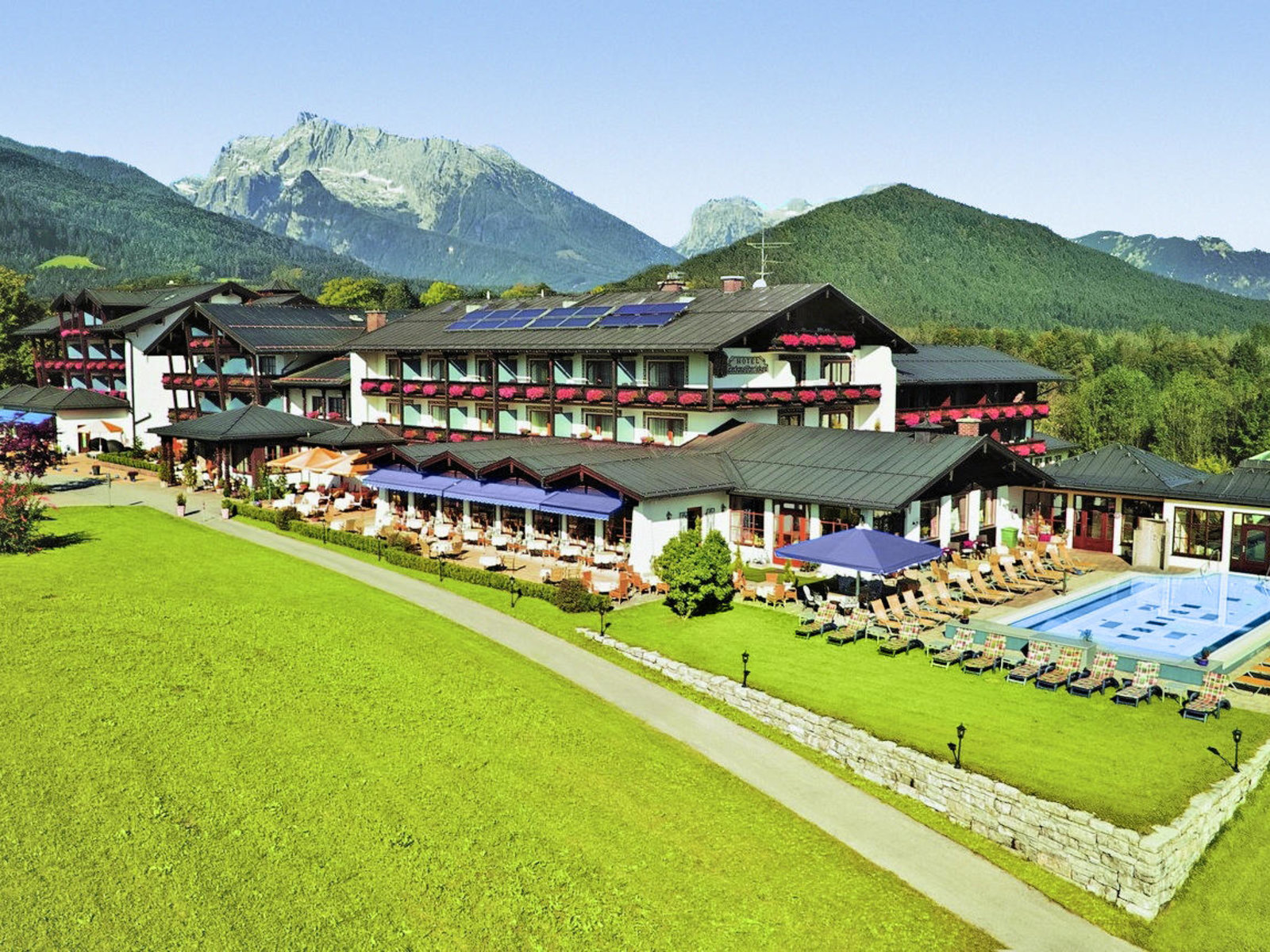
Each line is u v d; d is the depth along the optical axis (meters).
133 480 73.06
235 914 20.92
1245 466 50.22
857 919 22.11
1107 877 22.95
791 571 45.03
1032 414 75.12
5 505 47.09
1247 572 47.66
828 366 62.91
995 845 25.14
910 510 46.38
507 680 33.62
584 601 41.41
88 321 104.00
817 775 28.45
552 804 25.94
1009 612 40.44
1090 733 28.48
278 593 42.69
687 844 24.61
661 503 45.78
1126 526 51.91
